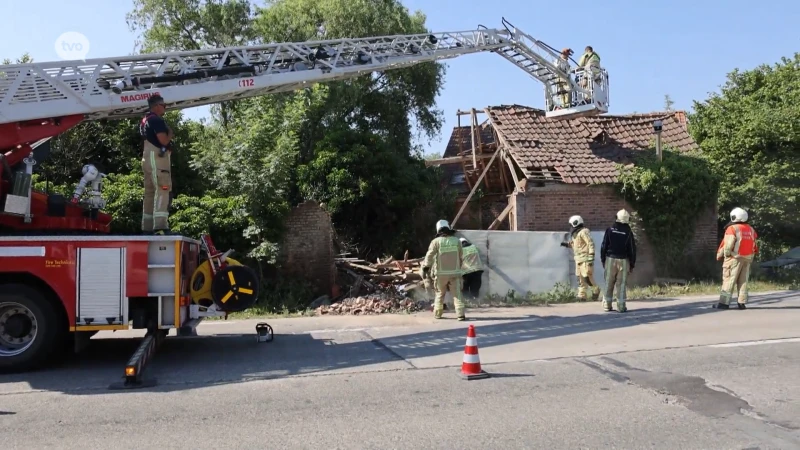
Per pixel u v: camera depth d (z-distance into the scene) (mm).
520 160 17469
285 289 15000
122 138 18031
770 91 22672
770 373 6805
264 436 5117
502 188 22047
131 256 7492
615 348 8180
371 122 26562
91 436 5191
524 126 18984
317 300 14688
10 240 7277
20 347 7422
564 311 12211
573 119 19578
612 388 6324
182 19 24672
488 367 7301
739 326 9602
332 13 24250
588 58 18141
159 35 24500
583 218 17188
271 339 9398
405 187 20469
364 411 5734
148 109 9250
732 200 19828
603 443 4832
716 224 17734
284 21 24594
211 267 8289
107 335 10305
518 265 14664
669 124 19766
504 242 14633
